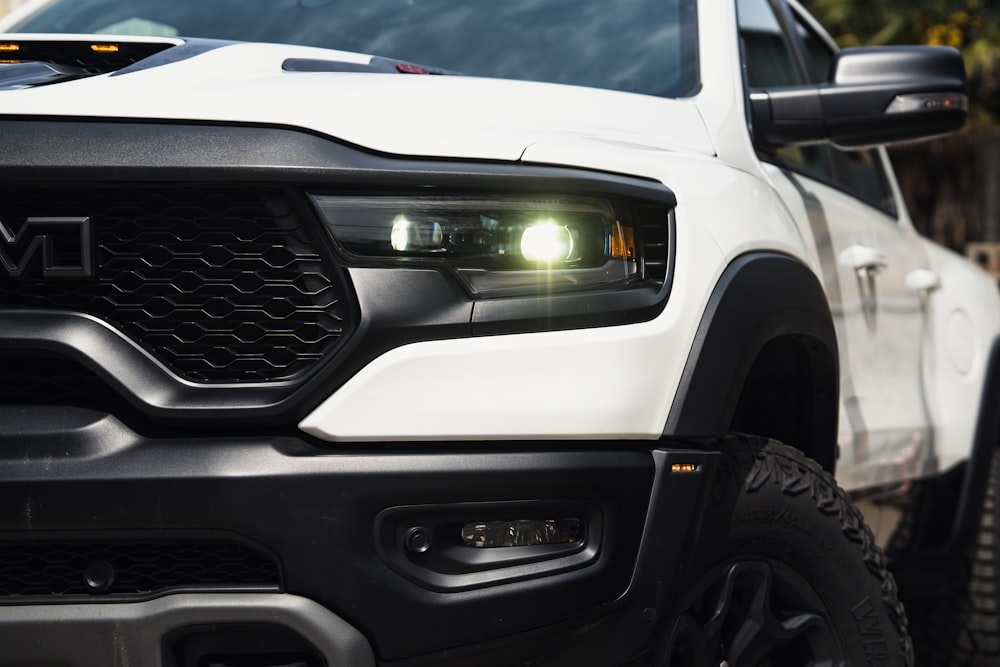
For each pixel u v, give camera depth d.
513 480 1.80
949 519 3.49
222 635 1.79
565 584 1.83
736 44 2.69
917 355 3.25
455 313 1.80
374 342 1.76
